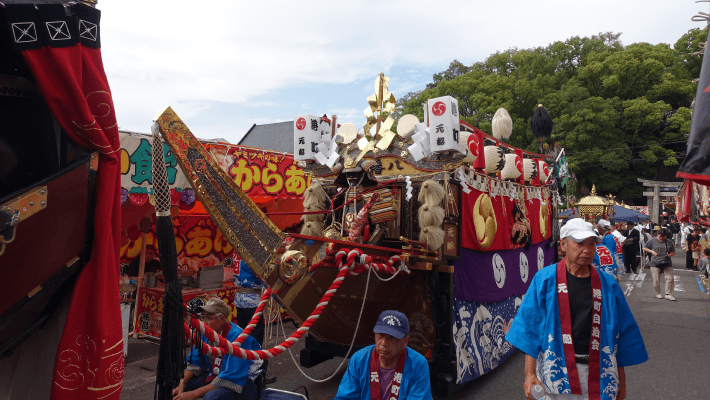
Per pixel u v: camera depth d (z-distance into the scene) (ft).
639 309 33.27
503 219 19.98
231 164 23.11
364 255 12.24
